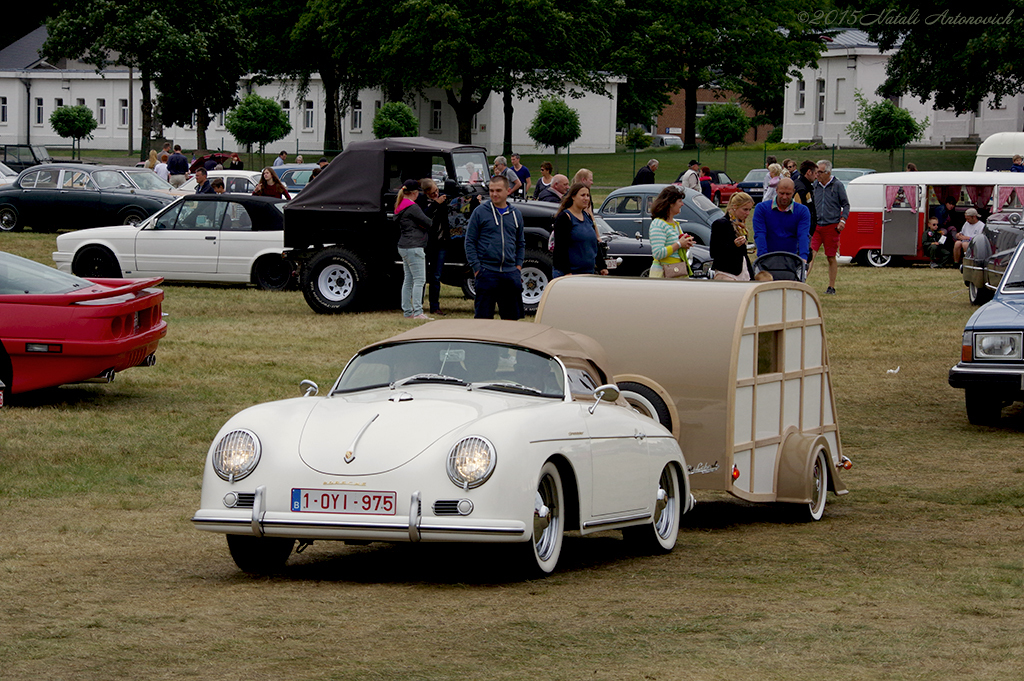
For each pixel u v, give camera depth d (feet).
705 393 42.04
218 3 335.67
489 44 304.91
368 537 31.04
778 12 379.96
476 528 30.45
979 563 35.58
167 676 24.11
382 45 305.94
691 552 37.76
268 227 113.70
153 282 63.77
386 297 102.99
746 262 61.52
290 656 25.49
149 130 334.03
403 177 97.71
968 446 57.31
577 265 62.08
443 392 34.99
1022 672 24.39
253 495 31.91
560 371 36.37
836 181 116.16
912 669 24.61
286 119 301.63
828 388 48.06
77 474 47.85
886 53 361.71
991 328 60.59
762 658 25.34
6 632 27.40
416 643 26.50
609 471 35.04
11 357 59.11
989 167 196.85
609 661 25.14
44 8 480.23
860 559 36.29
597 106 397.19
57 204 158.10
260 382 68.59
